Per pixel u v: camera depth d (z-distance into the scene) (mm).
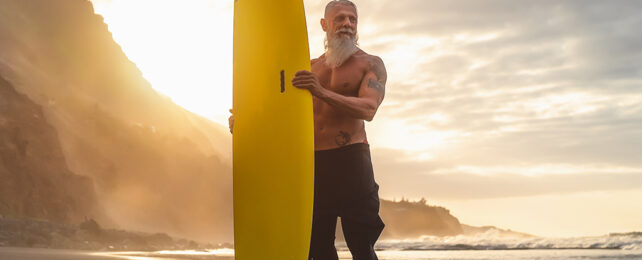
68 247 26594
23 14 102312
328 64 2984
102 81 107625
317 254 2947
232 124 2986
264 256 2586
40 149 61719
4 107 61469
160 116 114875
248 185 2689
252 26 2889
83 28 111250
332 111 2908
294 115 2643
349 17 2996
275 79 2727
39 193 57938
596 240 23234
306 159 2604
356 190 2842
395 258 14336
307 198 2584
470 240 28344
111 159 86438
